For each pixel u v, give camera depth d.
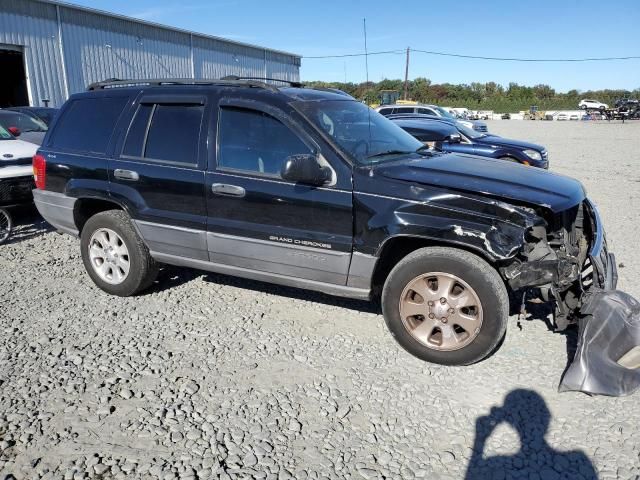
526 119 57.38
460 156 4.73
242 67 33.81
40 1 20.23
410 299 3.83
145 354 3.98
